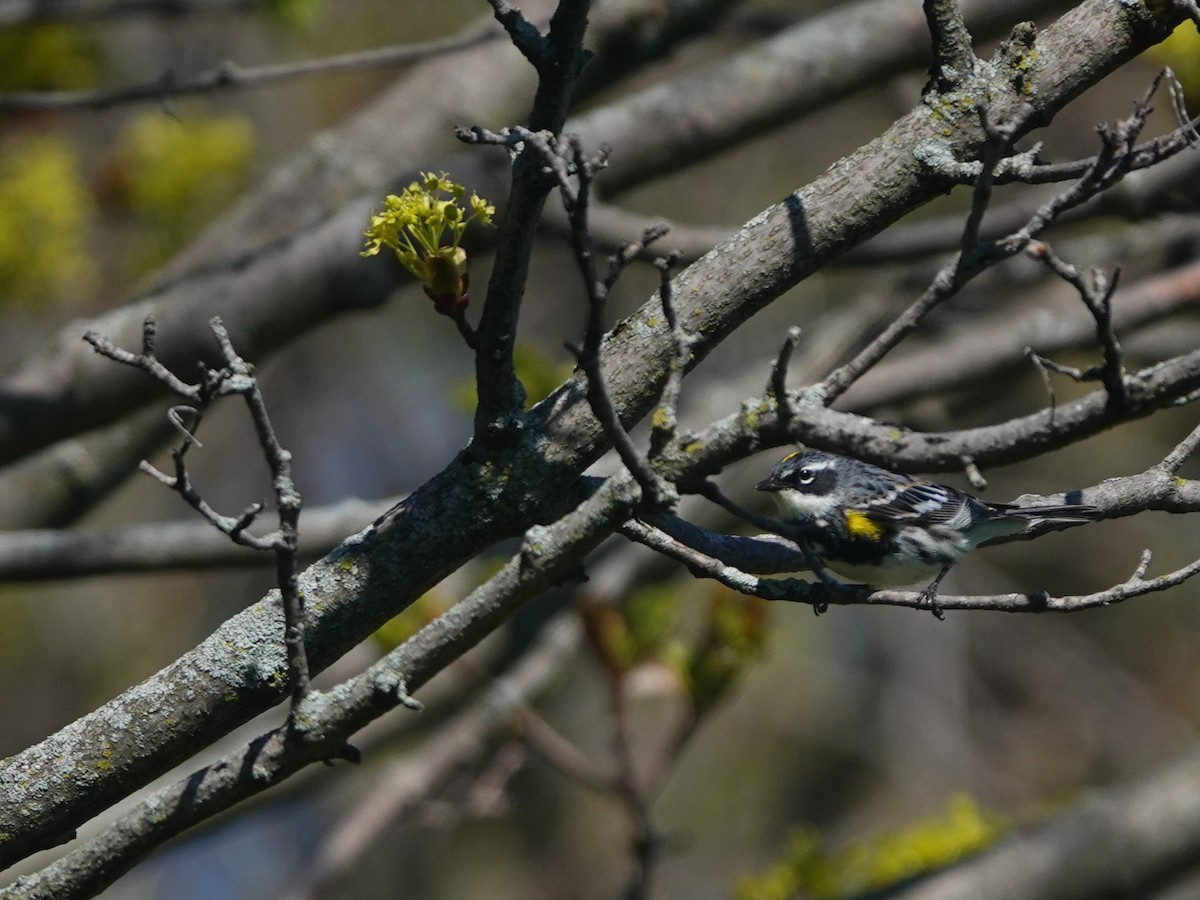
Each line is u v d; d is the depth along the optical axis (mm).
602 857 21281
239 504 20281
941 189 5320
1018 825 11602
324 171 11320
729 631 9508
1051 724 21203
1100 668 21188
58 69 13016
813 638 21234
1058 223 10836
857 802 21000
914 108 5445
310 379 20891
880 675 21344
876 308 13289
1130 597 5133
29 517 11156
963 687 21203
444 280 5094
